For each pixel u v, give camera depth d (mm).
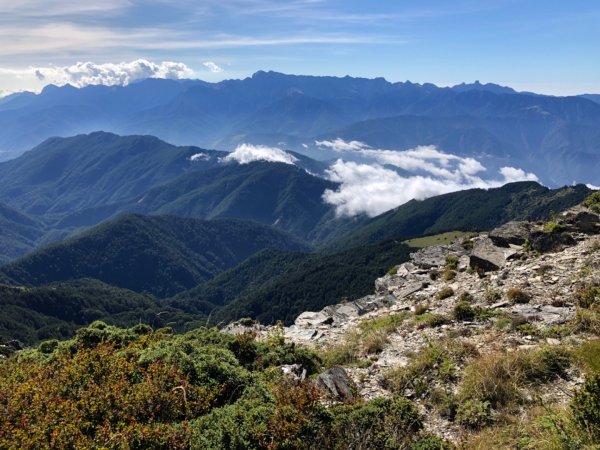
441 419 9133
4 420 8766
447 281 20922
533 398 8867
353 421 8352
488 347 11562
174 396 9133
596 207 21672
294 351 13922
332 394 10352
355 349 14789
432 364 11180
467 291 17500
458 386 10047
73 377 10367
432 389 10109
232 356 12016
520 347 11070
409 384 10727
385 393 10617
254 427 7930
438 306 17000
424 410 9547
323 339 18031
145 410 8836
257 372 11750
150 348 12359
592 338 10828
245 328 22625
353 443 7695
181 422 8391
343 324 20016
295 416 8039
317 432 7984
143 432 7613
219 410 8672
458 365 10914
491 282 17547
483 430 8273
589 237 18703
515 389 9125
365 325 17891
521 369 9758
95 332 15102
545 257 18156
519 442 7484
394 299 21281
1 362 14492
